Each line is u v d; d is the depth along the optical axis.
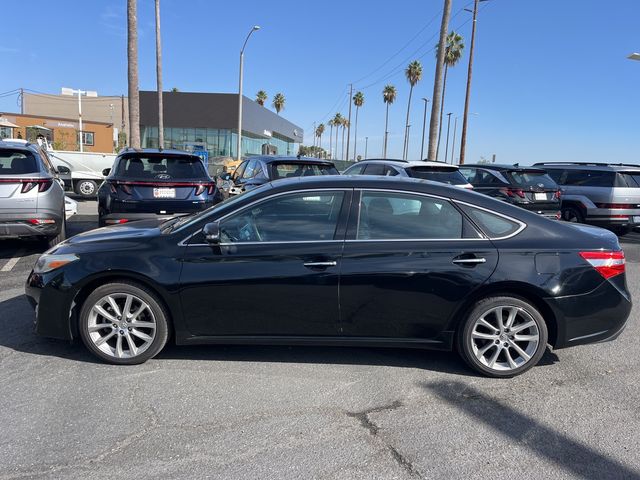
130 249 3.97
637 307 6.13
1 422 3.20
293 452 2.96
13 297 5.70
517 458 2.95
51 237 7.57
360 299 3.89
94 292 3.95
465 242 3.92
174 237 4.01
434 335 3.99
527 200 10.53
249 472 2.76
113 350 4.05
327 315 3.93
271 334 3.99
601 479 2.78
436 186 4.11
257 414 3.37
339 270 3.86
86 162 18.16
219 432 3.15
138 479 2.68
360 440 3.09
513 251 3.89
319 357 4.31
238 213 4.02
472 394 3.73
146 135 44.94
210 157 44.34
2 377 3.81
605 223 11.72
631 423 3.36
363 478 2.74
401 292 3.88
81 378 3.83
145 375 3.90
